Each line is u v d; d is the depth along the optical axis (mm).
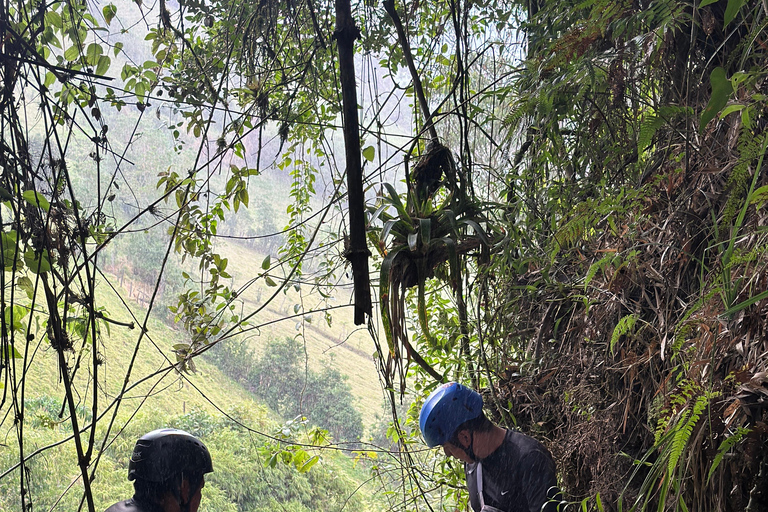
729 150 1542
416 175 2613
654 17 1749
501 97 2561
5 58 1488
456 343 2830
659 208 1870
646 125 1287
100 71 2098
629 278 1849
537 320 2523
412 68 2613
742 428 1155
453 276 2410
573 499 2240
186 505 1849
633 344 1920
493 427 2064
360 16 3041
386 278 2326
